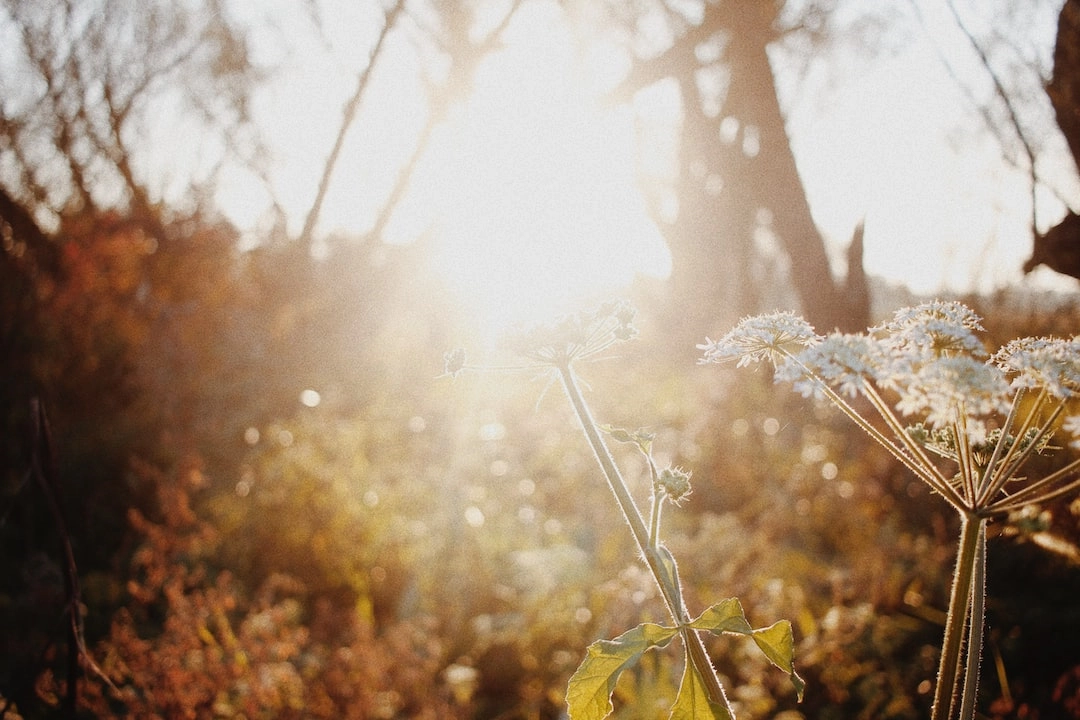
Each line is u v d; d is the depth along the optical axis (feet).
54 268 22.98
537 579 16.29
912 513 17.06
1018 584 12.04
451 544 17.40
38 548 15.23
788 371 3.96
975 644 4.12
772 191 24.49
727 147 35.37
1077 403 5.10
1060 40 9.39
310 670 12.31
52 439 8.73
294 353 31.14
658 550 3.98
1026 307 15.34
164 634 12.52
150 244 27.63
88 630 12.69
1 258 20.27
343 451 21.02
